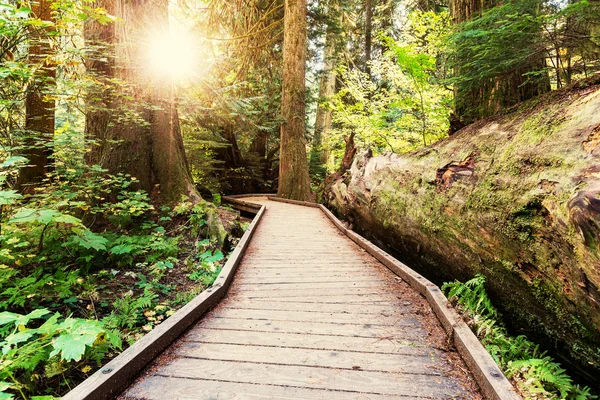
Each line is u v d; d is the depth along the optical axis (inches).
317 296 131.0
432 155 161.5
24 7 103.4
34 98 219.8
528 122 114.3
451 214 134.5
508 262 108.7
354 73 494.6
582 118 93.0
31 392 83.2
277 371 80.4
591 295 79.7
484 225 115.6
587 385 94.6
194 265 180.7
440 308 105.6
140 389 73.5
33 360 81.7
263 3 526.6
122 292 144.8
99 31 239.3
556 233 87.3
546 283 95.2
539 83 159.3
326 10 593.0
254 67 533.0
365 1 754.8
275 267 172.4
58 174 195.0
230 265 158.2
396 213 181.2
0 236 131.0
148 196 245.9
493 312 117.6
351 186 263.4
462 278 141.9
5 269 132.3
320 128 717.9
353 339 96.0
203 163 451.8
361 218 248.7
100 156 248.2
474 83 172.1
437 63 302.0
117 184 213.3
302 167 490.0
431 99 331.9
